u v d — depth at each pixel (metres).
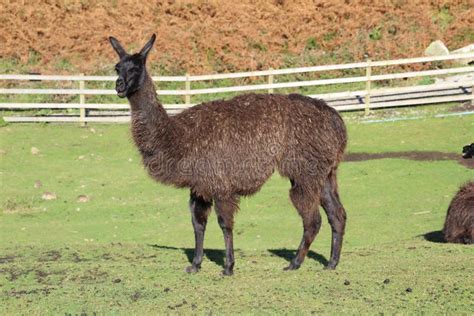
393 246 13.08
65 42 31.72
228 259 10.56
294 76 30.34
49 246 13.73
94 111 28.52
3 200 19.11
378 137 24.69
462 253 11.86
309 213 10.79
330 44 31.94
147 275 10.67
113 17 33.09
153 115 10.33
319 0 33.59
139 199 19.38
